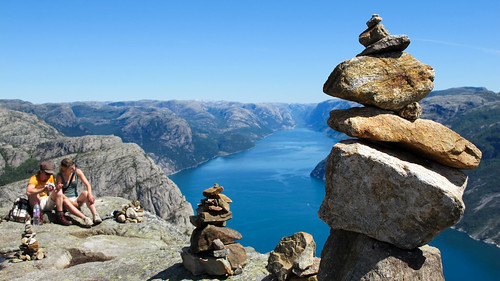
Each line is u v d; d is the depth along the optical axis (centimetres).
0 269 444
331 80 333
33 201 570
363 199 306
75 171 603
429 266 312
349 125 314
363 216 309
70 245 520
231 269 427
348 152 307
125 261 476
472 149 313
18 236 519
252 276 423
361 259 312
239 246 439
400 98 315
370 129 312
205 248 423
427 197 277
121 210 639
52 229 557
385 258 304
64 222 579
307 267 378
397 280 297
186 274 431
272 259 400
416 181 279
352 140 329
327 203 325
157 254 496
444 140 312
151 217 663
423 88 316
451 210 271
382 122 318
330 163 320
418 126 318
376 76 319
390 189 292
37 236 525
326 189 325
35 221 563
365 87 316
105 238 563
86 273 445
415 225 288
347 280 313
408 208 287
